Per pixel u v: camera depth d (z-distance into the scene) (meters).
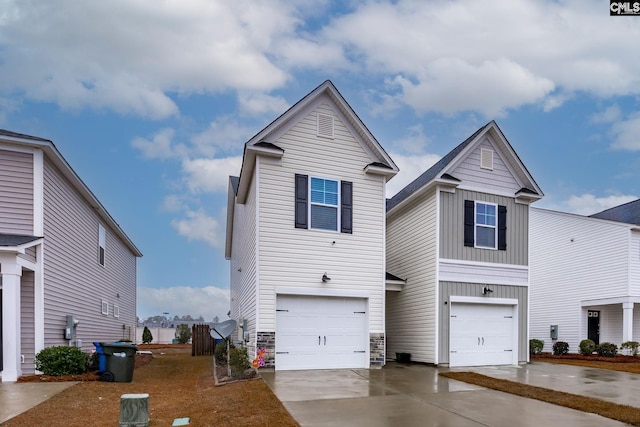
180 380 11.52
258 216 11.81
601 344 18.53
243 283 15.90
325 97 12.94
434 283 13.87
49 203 11.57
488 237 14.69
